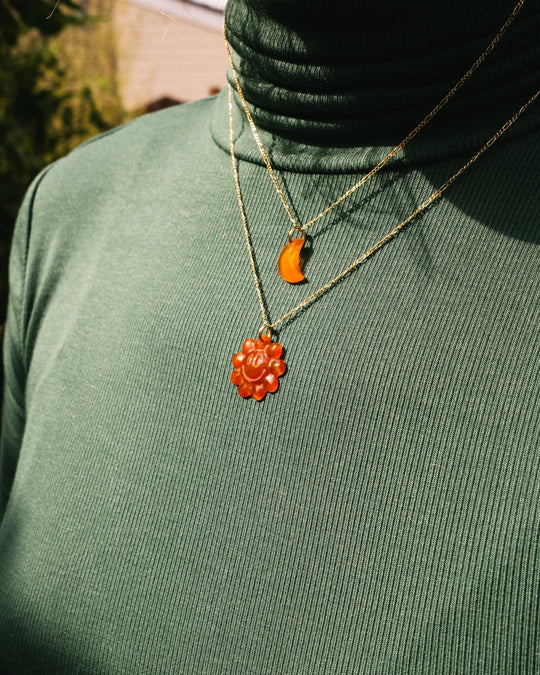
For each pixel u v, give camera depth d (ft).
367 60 1.13
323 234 1.17
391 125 1.15
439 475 1.04
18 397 1.44
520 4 1.07
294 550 1.08
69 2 3.16
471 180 1.11
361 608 1.05
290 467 1.10
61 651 1.18
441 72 1.12
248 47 1.22
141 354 1.21
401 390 1.06
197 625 1.11
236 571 1.10
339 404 1.09
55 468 1.25
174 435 1.17
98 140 1.47
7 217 3.75
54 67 4.00
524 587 0.99
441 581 1.02
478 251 1.08
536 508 1.00
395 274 1.11
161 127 1.42
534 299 1.04
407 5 1.09
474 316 1.06
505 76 1.10
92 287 1.30
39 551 1.23
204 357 1.17
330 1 1.10
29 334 1.40
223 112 1.32
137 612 1.14
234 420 1.14
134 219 1.32
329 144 1.20
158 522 1.15
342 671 1.05
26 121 3.87
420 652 1.02
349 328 1.11
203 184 1.28
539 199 1.07
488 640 1.00
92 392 1.24
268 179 1.22
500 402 1.03
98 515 1.19
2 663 1.23
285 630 1.07
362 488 1.06
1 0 3.10
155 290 1.24
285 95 1.19
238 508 1.11
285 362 1.12
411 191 1.13
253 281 1.18
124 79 7.29
